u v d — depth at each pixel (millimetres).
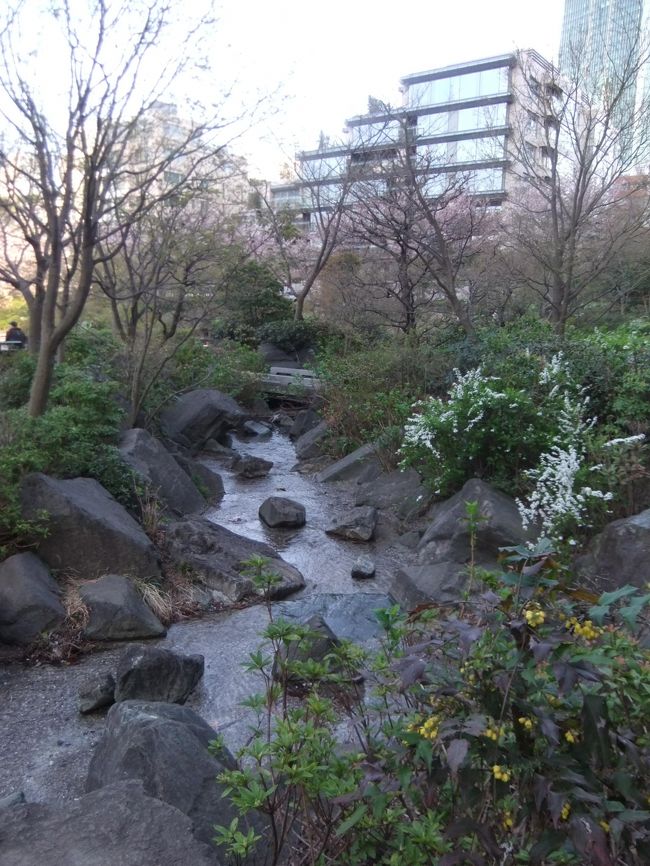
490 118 14062
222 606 6527
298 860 2320
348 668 2703
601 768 1917
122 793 2277
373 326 16047
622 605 2381
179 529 7453
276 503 9109
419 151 18062
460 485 8141
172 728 3420
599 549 5824
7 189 7863
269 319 21438
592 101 11984
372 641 5852
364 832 2154
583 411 7488
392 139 16062
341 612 6449
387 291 15625
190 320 12648
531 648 1865
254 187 15328
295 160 20297
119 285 12297
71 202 7781
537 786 1782
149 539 7051
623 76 11688
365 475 10969
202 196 12125
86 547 6332
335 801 2066
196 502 9508
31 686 5070
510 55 13883
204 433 13297
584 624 1942
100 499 7012
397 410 10742
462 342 11688
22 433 7250
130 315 13070
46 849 2041
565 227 13164
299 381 16094
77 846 2051
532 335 10109
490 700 1929
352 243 20047
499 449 7594
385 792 1995
